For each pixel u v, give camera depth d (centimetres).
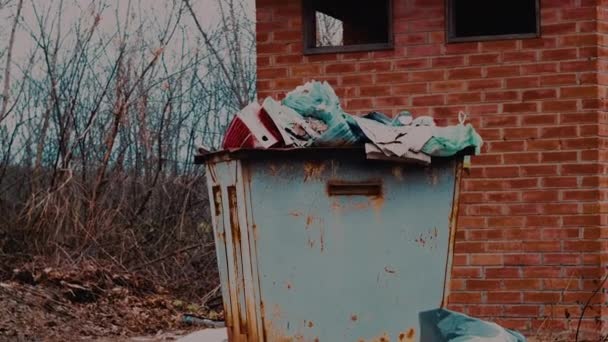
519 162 802
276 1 852
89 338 945
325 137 562
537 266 797
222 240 587
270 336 567
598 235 789
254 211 565
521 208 802
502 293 802
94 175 1385
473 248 807
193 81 1636
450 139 553
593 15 794
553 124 798
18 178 1401
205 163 598
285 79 850
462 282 809
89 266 1148
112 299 1091
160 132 1440
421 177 559
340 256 561
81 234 1240
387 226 559
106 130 1455
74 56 1523
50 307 1021
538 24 803
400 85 827
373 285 561
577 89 795
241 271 571
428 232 560
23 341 898
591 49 794
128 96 1443
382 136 553
